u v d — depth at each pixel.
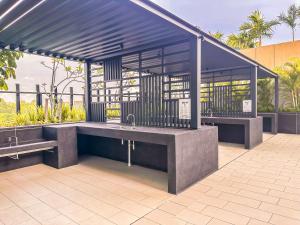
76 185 3.52
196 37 3.70
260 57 11.16
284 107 9.84
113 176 3.96
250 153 5.62
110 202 2.91
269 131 9.46
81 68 7.59
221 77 8.68
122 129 3.93
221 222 2.39
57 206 2.81
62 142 4.46
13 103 5.24
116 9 2.94
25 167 4.51
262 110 9.96
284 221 2.39
